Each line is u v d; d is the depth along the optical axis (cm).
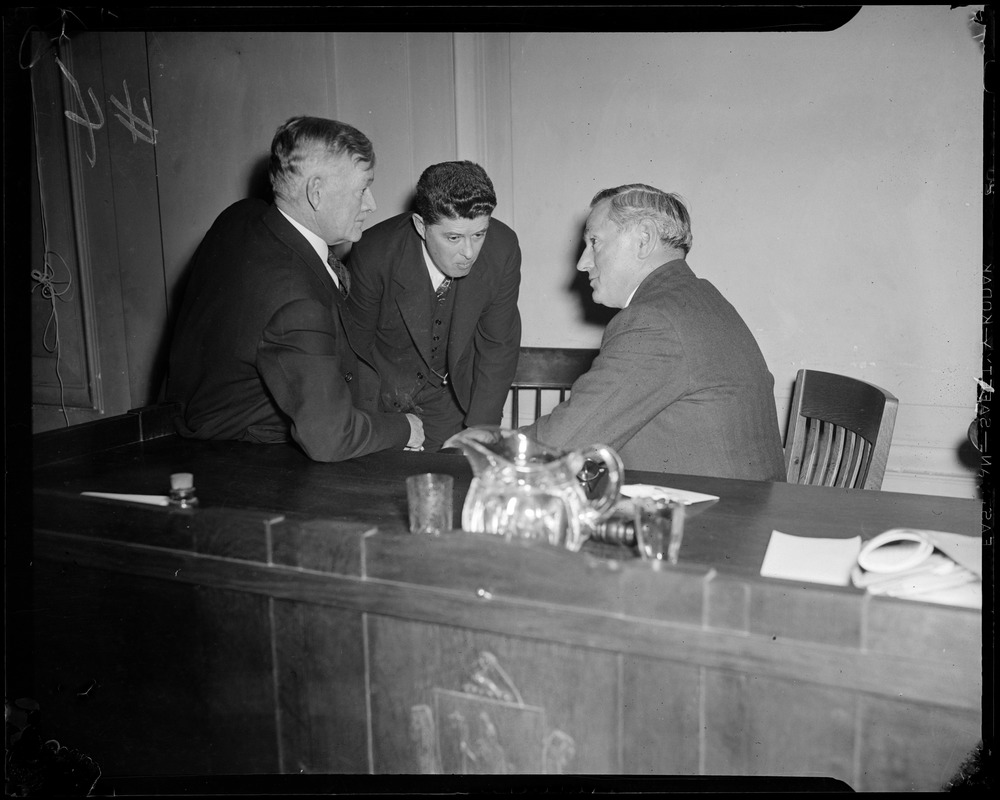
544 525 112
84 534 138
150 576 136
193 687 136
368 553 119
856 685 98
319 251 183
